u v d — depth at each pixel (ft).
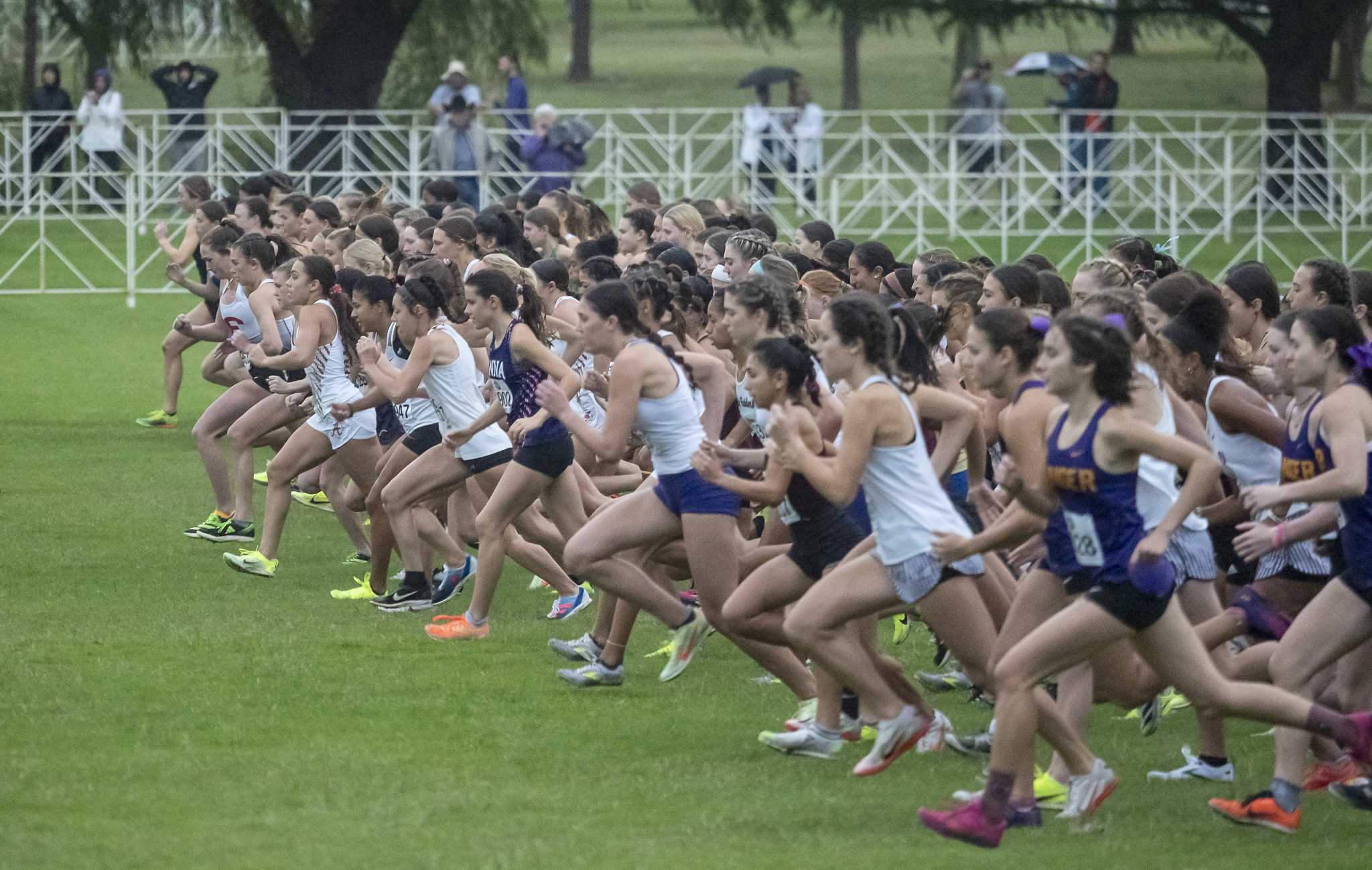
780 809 70.64
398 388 99.55
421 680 90.48
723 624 80.28
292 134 304.30
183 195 174.19
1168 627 65.41
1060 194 299.58
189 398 195.21
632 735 81.51
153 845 64.44
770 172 310.04
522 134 285.02
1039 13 340.39
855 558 73.56
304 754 77.00
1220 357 82.38
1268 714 66.03
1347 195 317.42
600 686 90.33
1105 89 323.78
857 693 74.59
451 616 103.09
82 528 129.80
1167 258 108.68
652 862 63.46
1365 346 69.72
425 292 99.60
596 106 524.93
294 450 112.27
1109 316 69.62
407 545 104.88
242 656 94.58
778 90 562.25
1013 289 87.61
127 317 250.78
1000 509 78.95
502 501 97.14
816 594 72.18
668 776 75.20
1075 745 69.05
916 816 69.82
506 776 74.69
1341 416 68.44
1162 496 71.92
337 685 89.10
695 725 83.56
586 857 63.98
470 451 101.30
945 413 77.10
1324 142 311.06
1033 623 71.15
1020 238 297.33
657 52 647.56
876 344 70.13
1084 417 64.28
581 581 87.45
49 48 388.78
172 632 99.81
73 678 89.04
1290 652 69.10
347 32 339.77
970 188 315.78
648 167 312.09
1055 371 63.98
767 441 86.28
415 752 77.82
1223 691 66.13
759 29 361.30
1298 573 76.28
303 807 69.56
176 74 326.44
